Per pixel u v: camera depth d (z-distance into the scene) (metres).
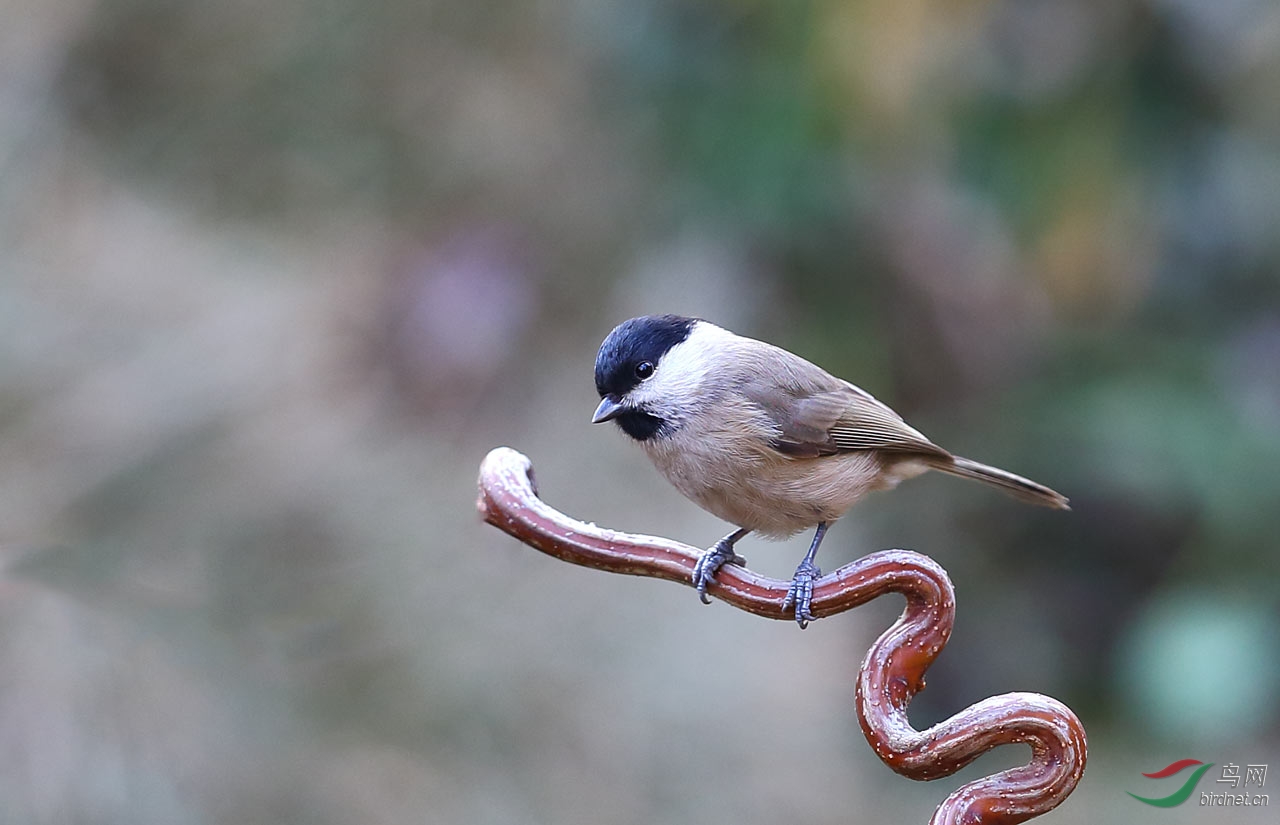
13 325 6.75
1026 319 12.23
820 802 8.63
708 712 8.23
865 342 11.49
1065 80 10.68
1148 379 12.00
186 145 9.84
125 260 7.66
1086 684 13.27
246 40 10.10
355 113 10.48
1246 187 11.36
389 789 6.56
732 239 10.93
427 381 9.27
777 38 10.21
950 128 10.61
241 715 6.30
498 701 7.23
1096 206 10.77
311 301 8.74
